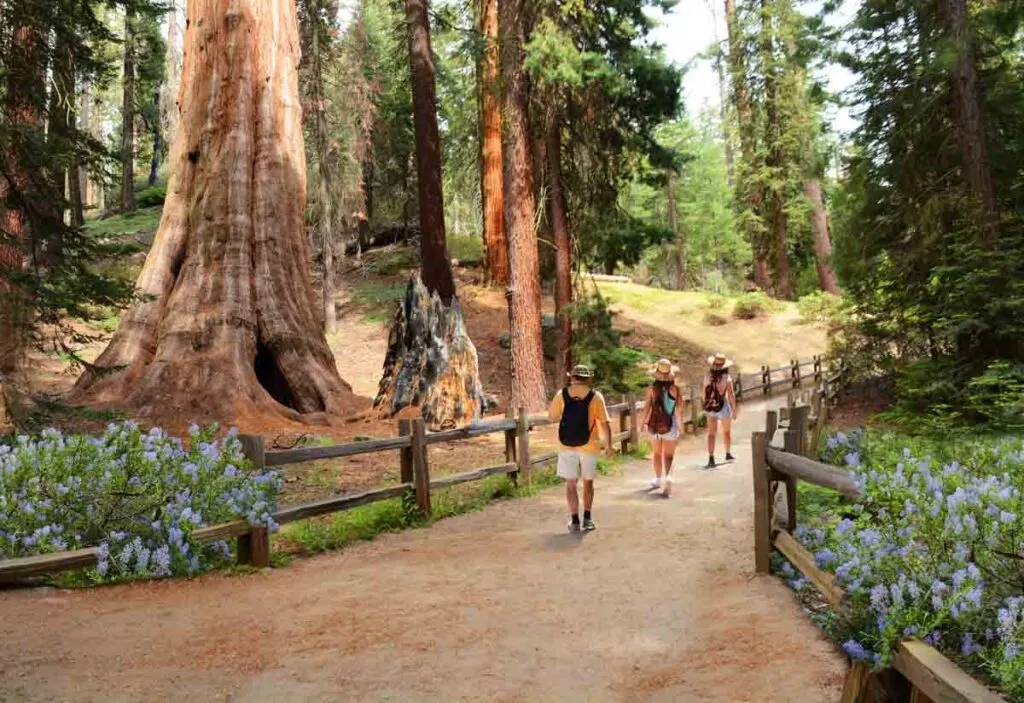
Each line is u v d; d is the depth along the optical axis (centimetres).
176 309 1574
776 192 3762
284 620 497
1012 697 277
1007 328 1209
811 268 4803
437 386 1700
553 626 484
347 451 789
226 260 1634
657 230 2208
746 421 2014
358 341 2750
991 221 1284
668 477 1021
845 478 464
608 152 2183
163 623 482
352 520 831
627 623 486
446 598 554
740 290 5934
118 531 627
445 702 365
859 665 301
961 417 1234
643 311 3559
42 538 571
